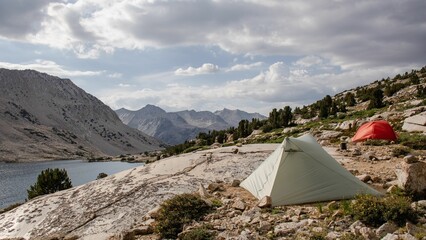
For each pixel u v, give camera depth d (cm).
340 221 873
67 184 3712
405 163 1061
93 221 1262
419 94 5484
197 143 7975
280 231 852
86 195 1568
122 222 1205
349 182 1132
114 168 13550
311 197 1100
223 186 1465
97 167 14338
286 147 1231
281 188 1135
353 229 802
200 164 1912
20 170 14138
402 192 1031
